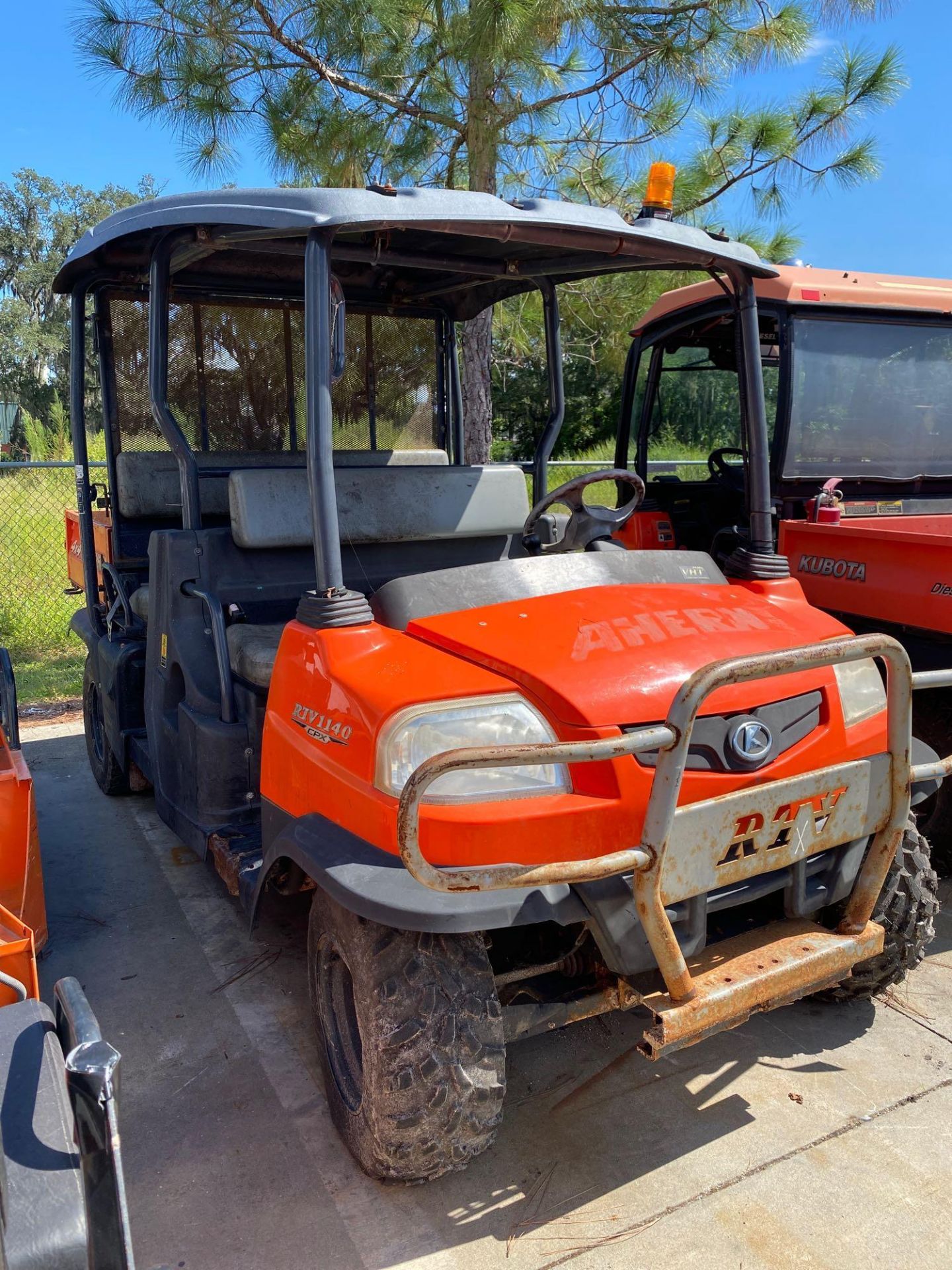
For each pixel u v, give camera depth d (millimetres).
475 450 7707
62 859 4641
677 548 5523
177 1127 2822
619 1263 2334
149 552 3914
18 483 10297
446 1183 2600
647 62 6914
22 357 39750
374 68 6957
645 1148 2721
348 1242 2406
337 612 2648
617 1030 3291
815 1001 3404
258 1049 3178
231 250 3701
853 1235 2404
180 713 3613
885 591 4016
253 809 3484
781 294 4797
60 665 8453
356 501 3609
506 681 2400
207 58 6902
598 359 9508
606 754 2012
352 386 4906
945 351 5184
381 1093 2309
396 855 2287
